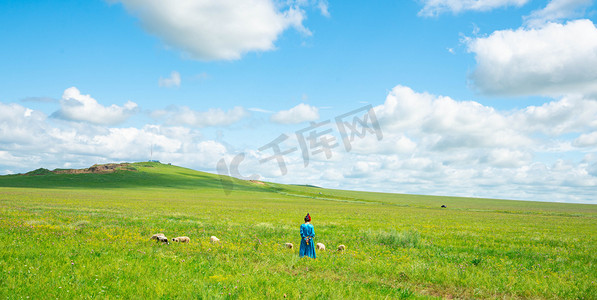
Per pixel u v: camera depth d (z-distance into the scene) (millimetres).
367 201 109625
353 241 17719
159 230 19406
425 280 9680
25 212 27859
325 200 100500
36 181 131500
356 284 8711
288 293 7512
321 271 10289
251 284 8094
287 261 11297
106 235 15438
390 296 7754
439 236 21969
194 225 23453
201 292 7176
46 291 6895
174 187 131500
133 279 8141
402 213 53906
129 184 132875
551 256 14969
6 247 10961
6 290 6762
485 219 45250
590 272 11680
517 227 32500
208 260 10984
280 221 30094
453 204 121875
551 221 45938
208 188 134625
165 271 9023
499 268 11641
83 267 8812
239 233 19375
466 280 9555
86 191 100312
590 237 25141
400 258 13000
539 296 8641
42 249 11078
